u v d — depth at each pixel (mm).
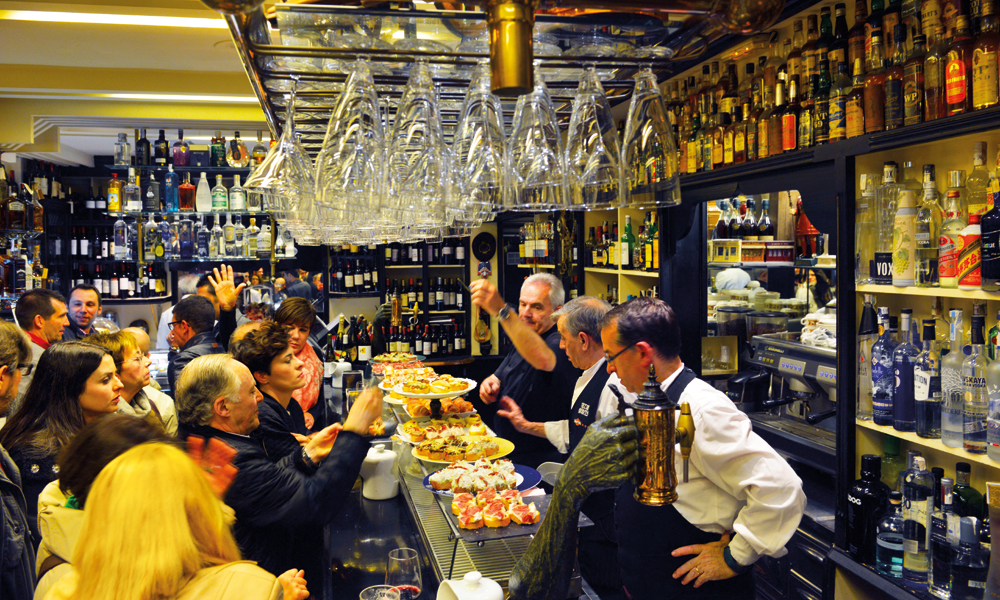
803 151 2182
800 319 2934
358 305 6637
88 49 3684
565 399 2895
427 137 1217
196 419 1788
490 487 1811
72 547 1422
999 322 1784
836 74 2123
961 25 1688
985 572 1682
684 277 3096
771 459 1541
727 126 2648
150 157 5508
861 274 2061
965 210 1838
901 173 2111
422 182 1229
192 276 6125
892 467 2098
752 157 2516
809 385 2580
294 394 3379
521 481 1931
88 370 2104
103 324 4258
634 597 1746
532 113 1206
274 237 5754
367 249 6379
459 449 2205
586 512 2143
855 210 2043
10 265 4762
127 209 5371
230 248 5648
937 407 1860
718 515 1619
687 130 2951
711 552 1578
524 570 985
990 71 1605
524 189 1202
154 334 6363
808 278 2912
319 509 1762
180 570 975
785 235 3027
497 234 6621
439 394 2711
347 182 1215
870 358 2047
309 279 6297
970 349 1819
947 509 1786
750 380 2924
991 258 1633
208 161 5629
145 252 5504
